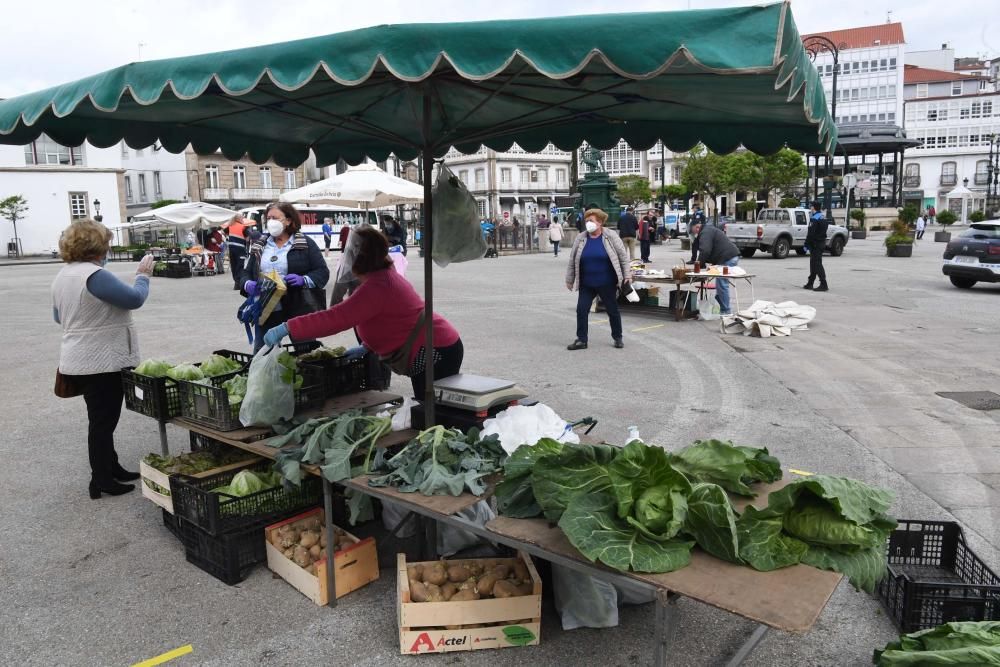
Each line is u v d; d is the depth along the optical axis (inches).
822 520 93.9
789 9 85.5
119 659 118.3
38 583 143.2
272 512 147.6
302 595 136.9
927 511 173.6
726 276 450.0
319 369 163.6
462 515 141.7
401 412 154.2
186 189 2301.9
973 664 88.5
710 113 164.4
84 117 182.5
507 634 118.5
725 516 91.4
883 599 132.3
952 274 621.0
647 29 90.7
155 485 162.9
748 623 128.1
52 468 208.5
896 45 3230.8
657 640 89.7
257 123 204.7
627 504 96.0
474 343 394.3
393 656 117.8
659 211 1968.5
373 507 162.6
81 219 173.3
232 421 154.7
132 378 174.6
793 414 257.3
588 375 318.7
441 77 140.4
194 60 120.7
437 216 159.3
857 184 1485.0
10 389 308.3
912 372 323.0
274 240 244.8
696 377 315.0
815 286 649.6
